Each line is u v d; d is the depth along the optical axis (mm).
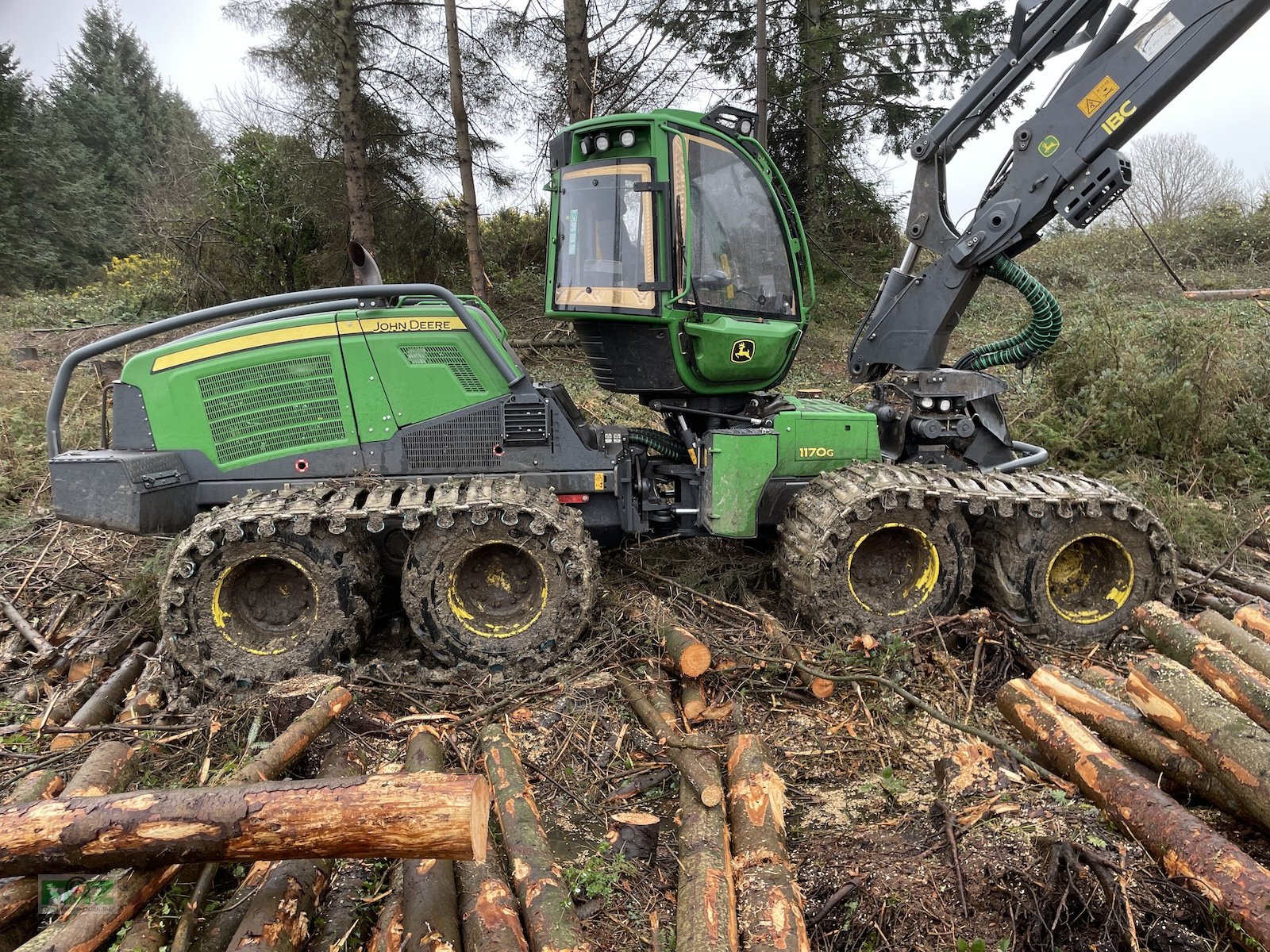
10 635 4906
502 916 2553
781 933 2428
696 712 3963
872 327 5676
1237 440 7340
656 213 4680
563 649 4434
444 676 4336
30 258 20641
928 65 13898
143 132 29656
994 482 4738
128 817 2379
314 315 4664
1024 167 5094
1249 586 5344
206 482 4656
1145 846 2738
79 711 4059
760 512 5059
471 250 11227
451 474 4754
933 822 3199
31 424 8070
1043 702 3387
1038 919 2557
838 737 3898
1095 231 17578
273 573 4480
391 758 3762
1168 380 7438
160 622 4430
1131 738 3238
